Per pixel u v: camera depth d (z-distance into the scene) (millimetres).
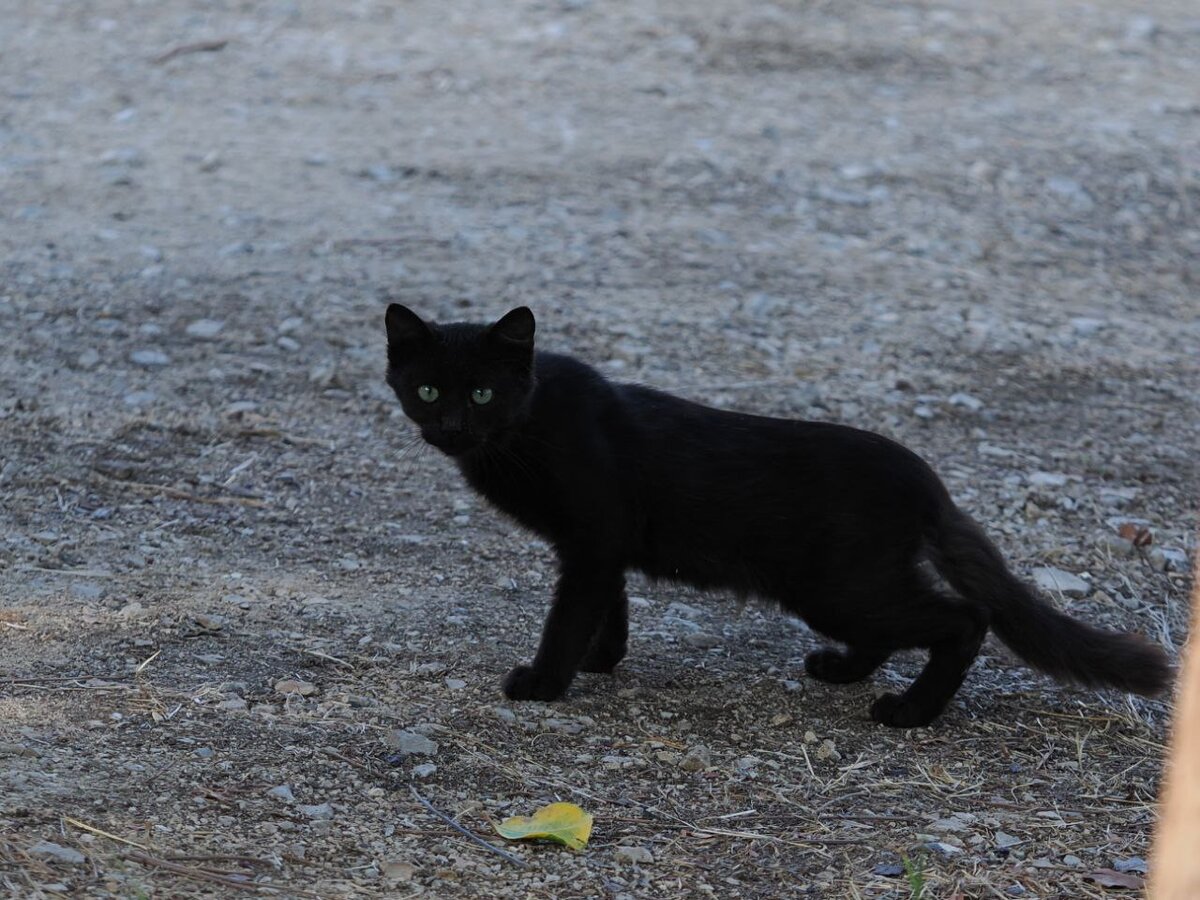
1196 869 3785
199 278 11984
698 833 5547
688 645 7508
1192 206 15539
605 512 6641
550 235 13547
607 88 18078
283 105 17062
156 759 5613
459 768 5883
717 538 6719
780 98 18047
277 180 14609
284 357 10695
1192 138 17234
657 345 11312
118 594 7324
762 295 12461
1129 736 6680
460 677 6785
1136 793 6066
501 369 6656
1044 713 6887
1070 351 11953
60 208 13492
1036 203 15328
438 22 20406
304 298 11719
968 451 10000
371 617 7352
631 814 5660
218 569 7777
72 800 5180
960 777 6156
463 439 6672
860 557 6570
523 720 6391
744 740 6418
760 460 6695
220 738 5863
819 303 12500
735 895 5117
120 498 8539
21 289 11508
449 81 18094
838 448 6691
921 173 15820
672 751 6242
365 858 5121
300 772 5676
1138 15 22328
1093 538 8906
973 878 5262
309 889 4816
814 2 21516
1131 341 12359
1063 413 10805
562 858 5270
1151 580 8492
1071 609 8062
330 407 10031
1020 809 5883
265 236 13055
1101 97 18688
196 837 5066
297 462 9227
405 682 6648
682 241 13625
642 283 12609
